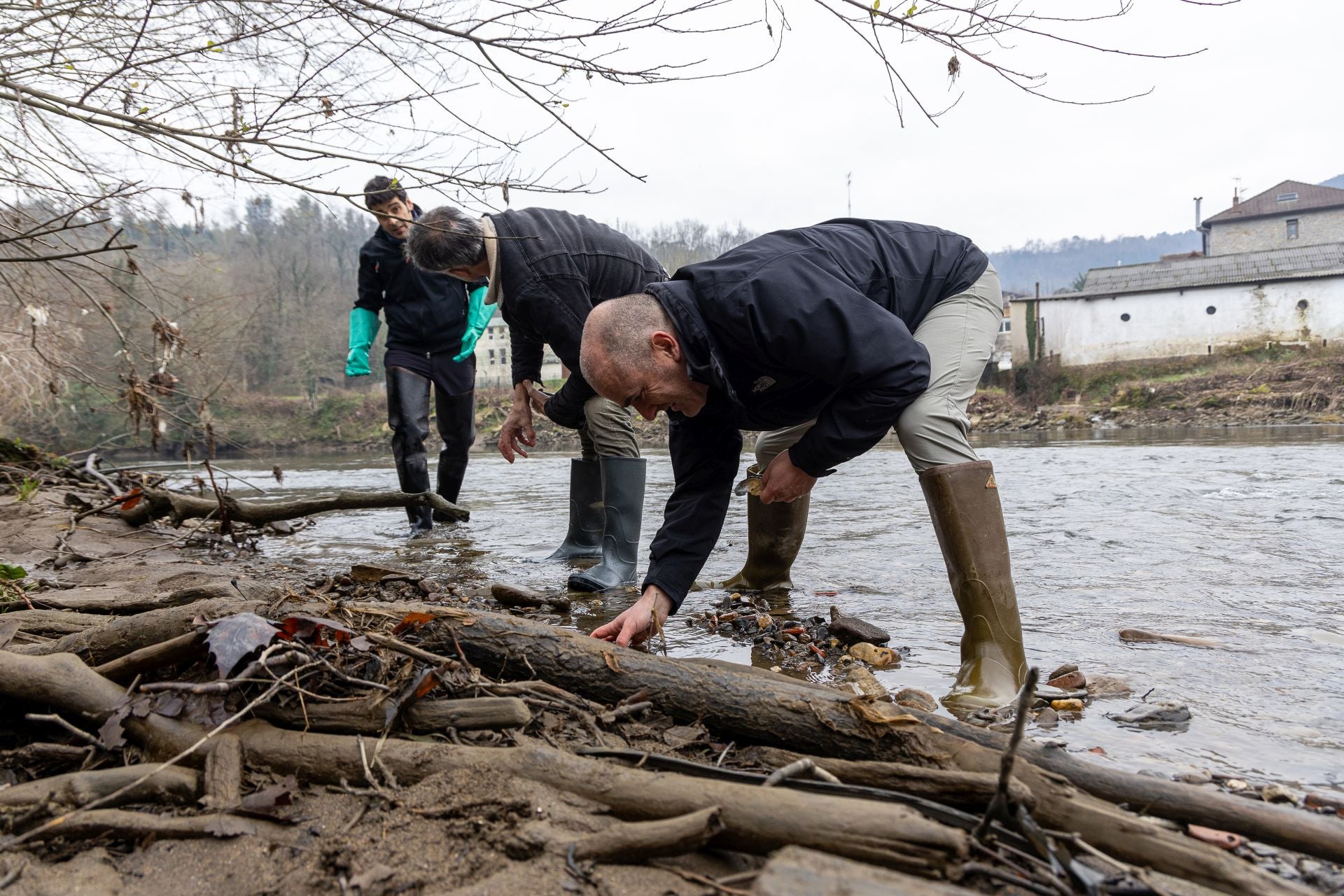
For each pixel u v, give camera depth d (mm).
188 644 1914
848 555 4574
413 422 5715
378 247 5602
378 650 2064
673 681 2107
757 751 1971
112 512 5219
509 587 3324
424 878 1415
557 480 9883
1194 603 3367
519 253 3773
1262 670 2572
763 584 3818
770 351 2322
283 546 5184
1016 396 35438
